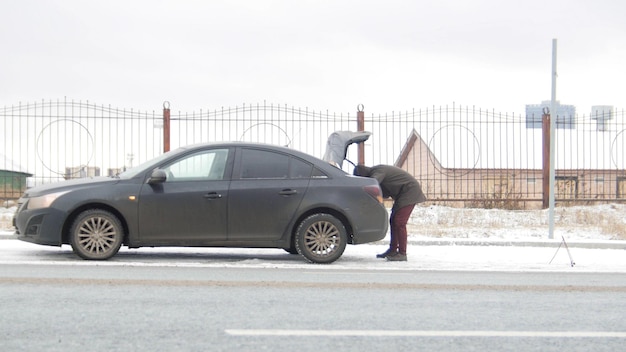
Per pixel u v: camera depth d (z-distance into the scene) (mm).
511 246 15820
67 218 11125
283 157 11758
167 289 8148
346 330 6133
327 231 11625
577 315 7055
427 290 8523
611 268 11617
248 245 11562
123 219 11305
